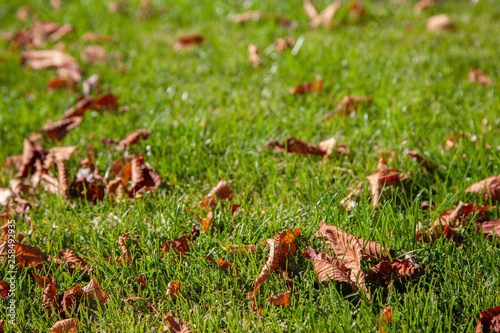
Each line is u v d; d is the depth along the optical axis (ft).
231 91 12.01
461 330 5.49
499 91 10.91
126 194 8.04
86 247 7.14
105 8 18.89
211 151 9.38
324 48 13.88
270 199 7.78
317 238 6.79
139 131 9.73
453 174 8.16
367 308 5.64
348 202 7.41
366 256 6.34
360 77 12.07
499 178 7.43
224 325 5.83
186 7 18.31
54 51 14.08
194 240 7.02
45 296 6.09
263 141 9.46
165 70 13.25
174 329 5.61
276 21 16.26
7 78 13.33
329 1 17.62
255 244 6.89
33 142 9.64
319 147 9.05
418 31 15.14
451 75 11.96
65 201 8.11
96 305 6.18
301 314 5.73
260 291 6.16
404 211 7.14
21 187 8.59
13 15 19.12
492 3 17.92
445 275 6.04
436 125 9.82
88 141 10.00
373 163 8.70
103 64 13.99
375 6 17.65
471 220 6.86
